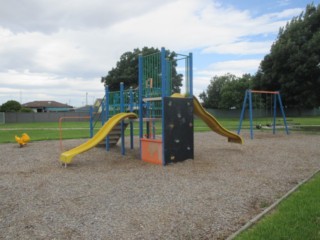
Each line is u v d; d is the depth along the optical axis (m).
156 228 3.93
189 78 9.23
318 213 4.16
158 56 9.45
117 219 4.25
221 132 11.24
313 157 9.47
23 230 3.91
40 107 83.00
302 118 39.53
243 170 7.54
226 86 55.44
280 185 6.06
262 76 23.12
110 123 9.77
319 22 21.06
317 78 20.31
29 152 10.89
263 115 36.81
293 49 20.66
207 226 3.99
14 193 5.63
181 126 8.69
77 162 8.88
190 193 5.50
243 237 3.50
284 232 3.57
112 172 7.45
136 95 11.48
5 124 37.56
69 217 4.35
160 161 8.41
